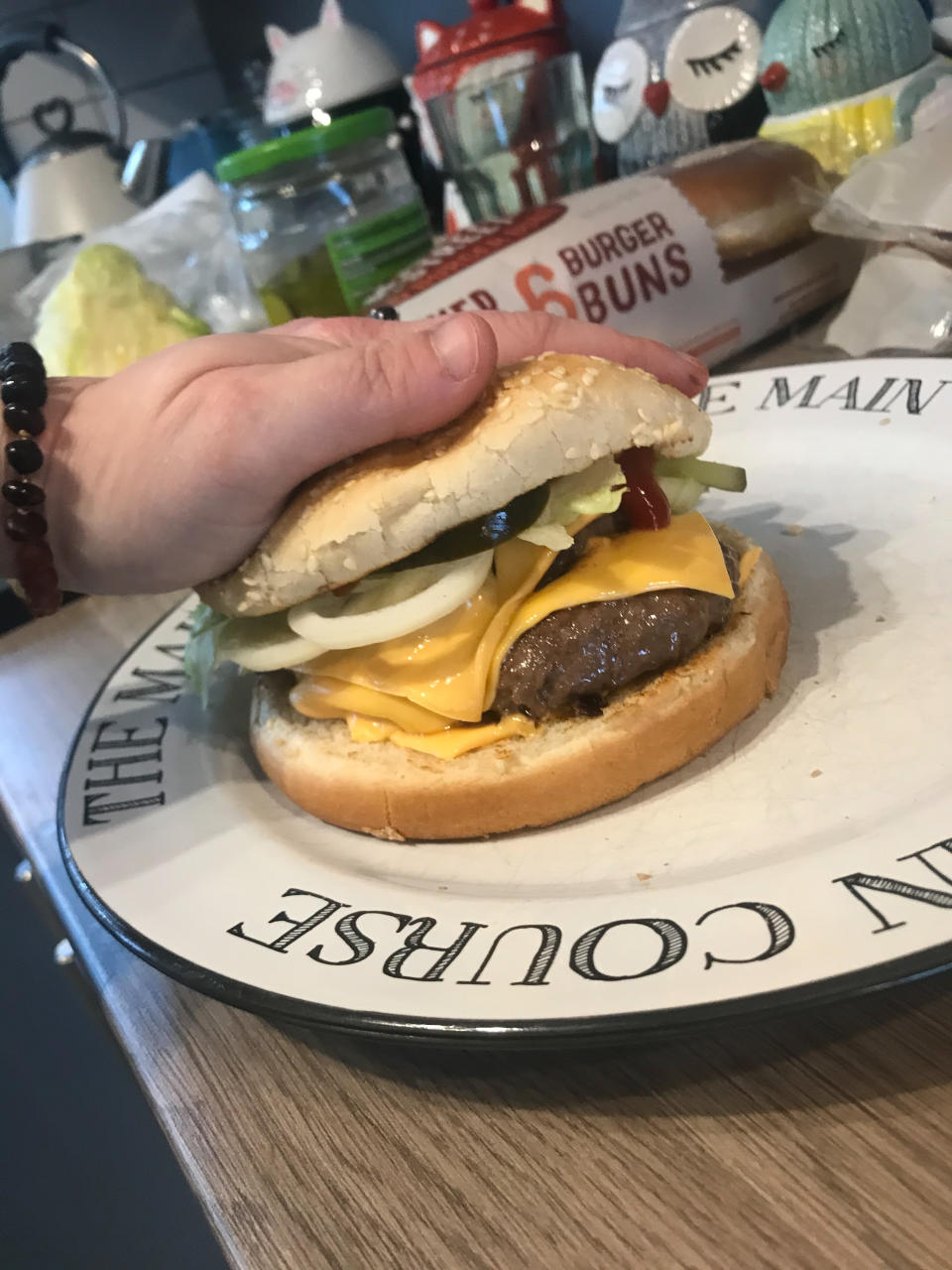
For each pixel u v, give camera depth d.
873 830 0.18
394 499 0.20
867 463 0.31
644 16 0.44
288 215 0.49
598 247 0.37
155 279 0.52
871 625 0.24
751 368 0.40
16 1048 0.44
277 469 0.20
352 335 0.28
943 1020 0.15
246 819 0.24
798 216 0.39
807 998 0.14
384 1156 0.16
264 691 0.27
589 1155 0.15
